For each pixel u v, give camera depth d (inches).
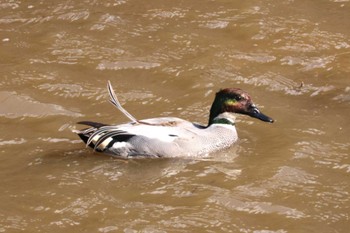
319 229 453.1
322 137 554.9
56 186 493.7
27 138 553.6
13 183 497.4
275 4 769.6
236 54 679.1
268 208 471.8
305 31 717.9
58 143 547.8
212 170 514.6
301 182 499.8
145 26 726.5
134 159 526.9
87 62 664.4
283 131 564.1
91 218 461.1
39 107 592.1
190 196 484.4
